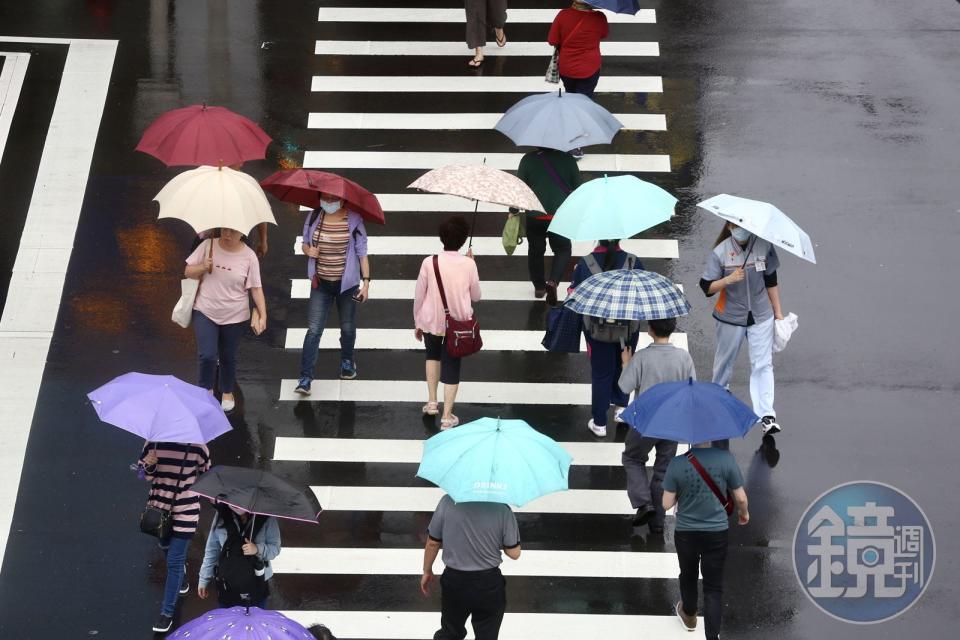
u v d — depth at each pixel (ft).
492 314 133.08
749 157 152.76
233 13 178.40
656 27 176.24
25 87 160.86
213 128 122.62
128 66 165.68
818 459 115.85
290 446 116.88
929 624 100.27
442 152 154.20
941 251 139.85
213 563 86.74
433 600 101.50
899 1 183.52
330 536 107.34
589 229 108.99
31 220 141.90
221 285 113.60
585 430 119.55
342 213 117.50
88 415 119.75
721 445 116.88
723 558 90.99
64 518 108.99
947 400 122.62
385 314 132.98
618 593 102.22
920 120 158.51
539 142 121.70
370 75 167.22
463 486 80.84
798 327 130.52
